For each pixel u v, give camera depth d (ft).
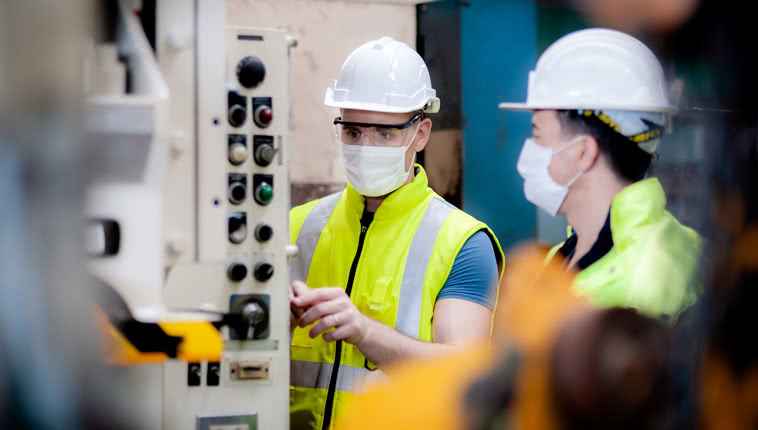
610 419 1.65
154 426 4.31
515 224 11.35
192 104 4.27
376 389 1.80
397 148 6.47
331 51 10.37
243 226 5.20
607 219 4.68
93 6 3.24
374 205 6.81
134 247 3.64
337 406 6.33
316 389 6.52
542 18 10.93
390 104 6.42
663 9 1.81
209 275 4.92
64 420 1.95
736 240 1.80
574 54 4.83
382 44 6.70
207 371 5.07
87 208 2.06
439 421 1.69
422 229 6.55
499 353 1.74
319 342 6.55
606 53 4.76
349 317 5.70
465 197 11.20
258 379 5.18
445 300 6.29
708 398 1.73
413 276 6.40
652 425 1.69
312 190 10.37
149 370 4.21
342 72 6.68
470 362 1.77
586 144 4.79
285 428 5.26
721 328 1.77
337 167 10.47
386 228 6.62
